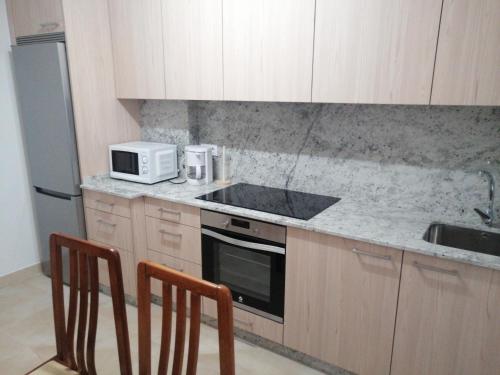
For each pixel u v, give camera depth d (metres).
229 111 2.71
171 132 2.95
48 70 2.61
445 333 1.66
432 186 2.08
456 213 2.03
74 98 2.64
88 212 2.83
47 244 3.12
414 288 1.69
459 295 1.59
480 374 1.61
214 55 2.30
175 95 2.54
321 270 1.93
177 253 2.48
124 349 1.32
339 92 1.93
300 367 2.18
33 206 3.19
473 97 1.61
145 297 1.22
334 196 2.41
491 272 1.50
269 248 2.06
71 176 2.74
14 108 2.96
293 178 2.54
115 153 2.81
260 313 2.22
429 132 2.03
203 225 2.30
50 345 2.36
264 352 2.30
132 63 2.71
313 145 2.42
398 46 1.73
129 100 3.02
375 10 1.75
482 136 1.90
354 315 1.89
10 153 2.98
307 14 1.93
